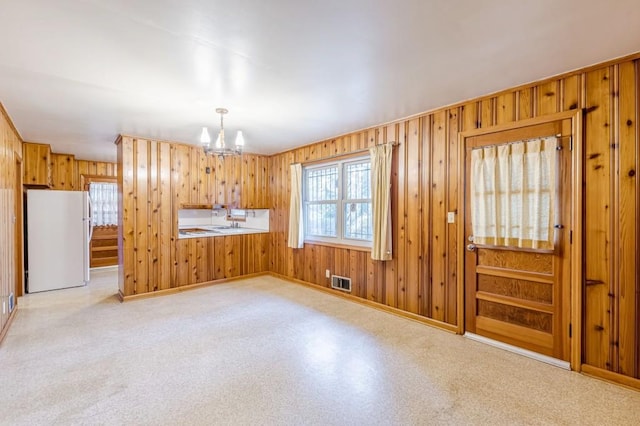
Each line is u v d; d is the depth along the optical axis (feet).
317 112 11.17
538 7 5.34
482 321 9.87
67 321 11.63
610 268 7.59
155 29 5.99
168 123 12.50
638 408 6.58
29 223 15.70
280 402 6.78
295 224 17.08
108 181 22.17
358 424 6.10
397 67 7.69
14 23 5.74
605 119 7.61
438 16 5.61
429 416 6.33
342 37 6.31
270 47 6.70
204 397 6.95
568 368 8.14
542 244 8.52
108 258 22.65
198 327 11.07
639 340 7.23
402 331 10.73
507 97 9.23
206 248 17.06
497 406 6.64
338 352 9.15
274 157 19.42
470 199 10.12
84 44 6.53
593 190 7.79
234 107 10.61
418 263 11.61
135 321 11.65
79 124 12.62
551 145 8.36
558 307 8.36
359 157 14.01
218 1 5.13
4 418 6.21
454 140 10.52
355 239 14.33
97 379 7.66
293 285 17.15
